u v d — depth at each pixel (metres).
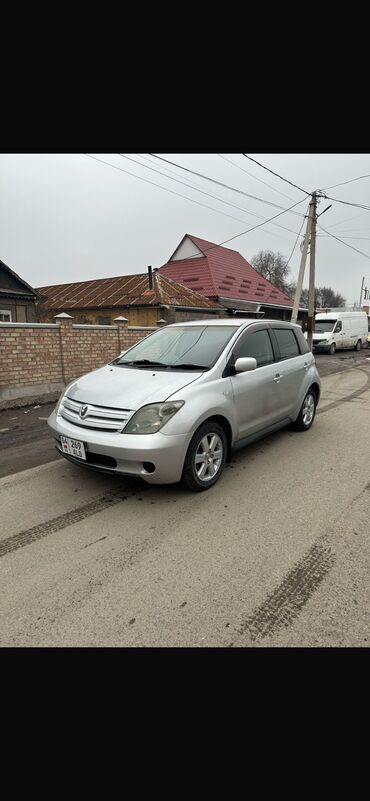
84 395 3.51
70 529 2.95
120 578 2.40
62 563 2.54
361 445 5.01
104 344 9.43
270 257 52.84
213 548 2.71
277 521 3.08
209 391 3.46
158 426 3.08
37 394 7.85
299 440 5.21
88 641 1.96
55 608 2.15
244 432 4.00
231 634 1.99
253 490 3.63
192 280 22.88
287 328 5.20
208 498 3.45
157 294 16.78
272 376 4.41
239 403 3.82
